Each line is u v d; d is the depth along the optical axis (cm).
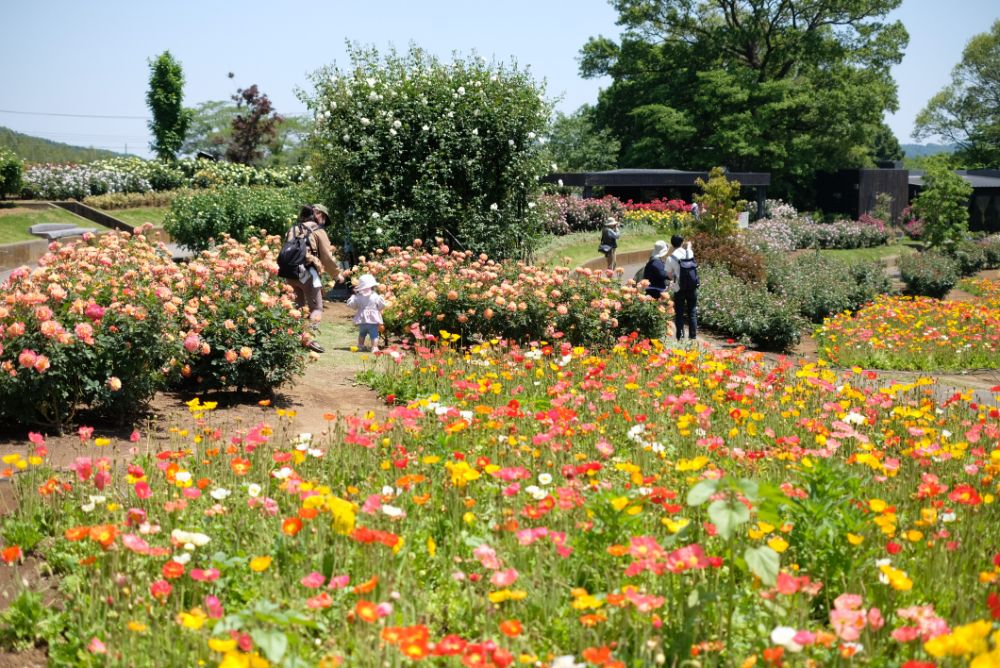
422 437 620
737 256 2297
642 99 5678
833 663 320
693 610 343
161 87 4519
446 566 418
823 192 5903
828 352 1543
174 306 693
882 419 745
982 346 1527
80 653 340
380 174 1641
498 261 1666
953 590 402
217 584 386
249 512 464
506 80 1716
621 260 2745
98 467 480
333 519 373
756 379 880
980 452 584
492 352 1008
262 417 763
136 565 401
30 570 427
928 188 4244
